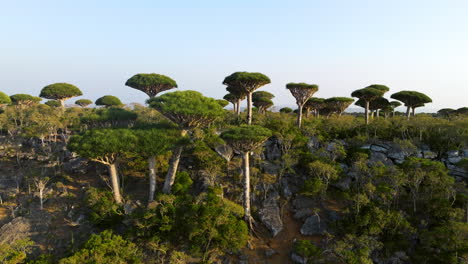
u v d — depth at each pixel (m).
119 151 34.44
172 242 31.70
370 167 40.31
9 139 56.34
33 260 27.50
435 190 32.25
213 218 30.28
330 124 56.03
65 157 49.19
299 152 43.31
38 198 39.38
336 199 38.50
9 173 46.41
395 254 27.98
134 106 79.88
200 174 42.00
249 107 54.69
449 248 24.95
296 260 29.55
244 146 33.94
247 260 30.20
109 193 37.53
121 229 33.34
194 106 36.78
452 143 44.62
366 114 62.06
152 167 38.25
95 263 25.14
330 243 30.77
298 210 37.41
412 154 43.69
